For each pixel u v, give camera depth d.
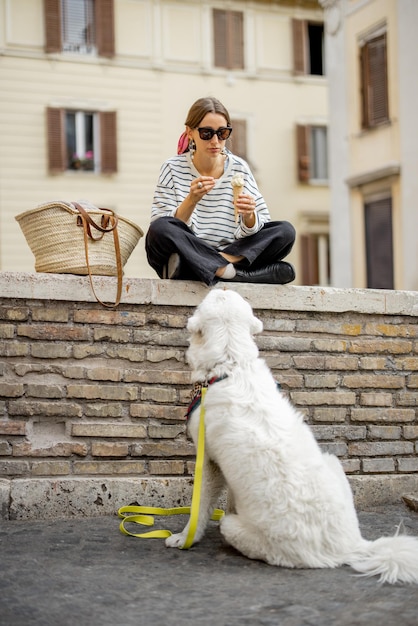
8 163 19.27
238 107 21.23
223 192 5.18
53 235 4.89
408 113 15.77
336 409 5.28
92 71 19.84
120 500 4.84
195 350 4.06
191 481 4.95
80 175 19.72
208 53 20.84
